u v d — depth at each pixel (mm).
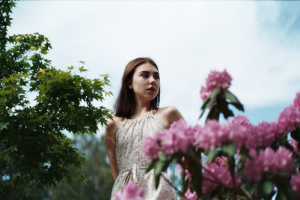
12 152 3182
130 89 2602
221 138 1050
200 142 1092
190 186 1262
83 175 3469
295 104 1409
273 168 1062
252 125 1257
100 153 19188
